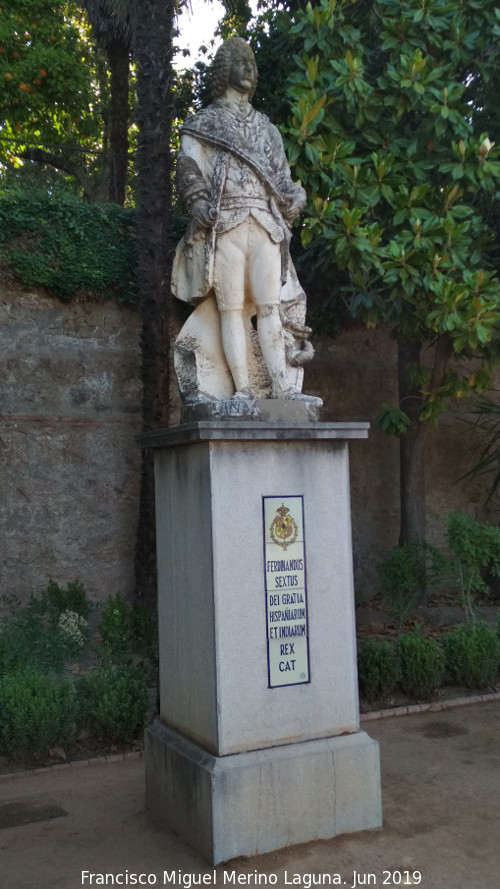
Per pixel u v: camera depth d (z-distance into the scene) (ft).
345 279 30.73
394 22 24.44
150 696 20.04
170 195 29.86
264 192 14.16
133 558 31.30
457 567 24.34
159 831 13.28
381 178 24.09
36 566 29.48
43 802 14.82
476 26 25.11
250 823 12.08
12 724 16.53
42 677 17.84
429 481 37.19
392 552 28.35
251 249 14.01
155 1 28.76
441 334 28.55
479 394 31.30
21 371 29.96
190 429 12.42
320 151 23.61
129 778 16.05
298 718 12.80
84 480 30.73
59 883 11.55
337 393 35.91
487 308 23.26
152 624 23.72
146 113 28.84
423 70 23.70
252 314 14.76
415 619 30.27
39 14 46.14
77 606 26.17
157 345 29.01
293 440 13.08
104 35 45.50
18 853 12.64
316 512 13.33
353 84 23.48
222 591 12.33
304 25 24.75
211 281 13.83
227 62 14.28
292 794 12.42
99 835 13.23
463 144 23.80
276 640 12.71
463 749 17.49
